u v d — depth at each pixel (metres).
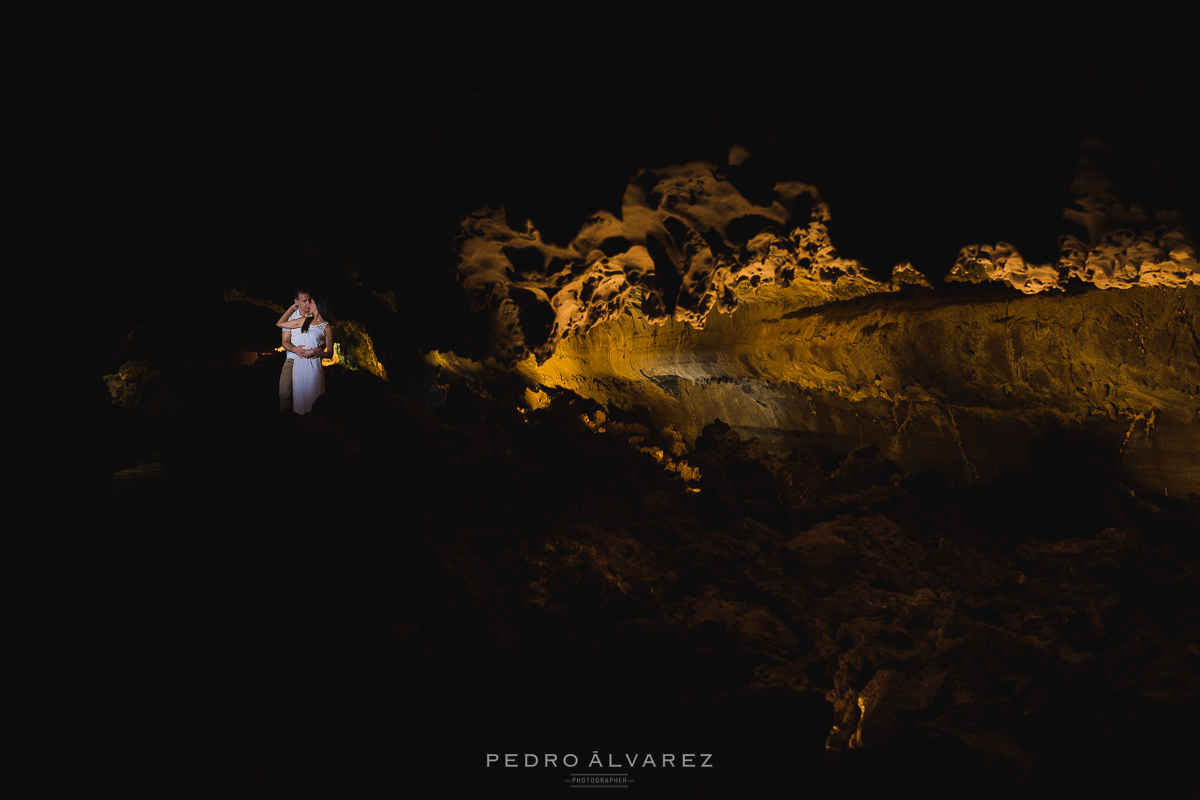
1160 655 3.68
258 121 4.55
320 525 5.32
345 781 3.46
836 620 4.63
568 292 4.57
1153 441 4.93
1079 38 2.78
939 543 5.52
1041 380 5.16
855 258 3.88
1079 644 4.05
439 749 3.56
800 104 3.35
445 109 3.86
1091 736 3.25
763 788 3.32
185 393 11.45
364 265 5.21
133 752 3.44
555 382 10.02
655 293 4.39
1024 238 3.60
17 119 4.63
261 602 4.68
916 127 3.36
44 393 6.09
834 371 6.35
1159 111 2.89
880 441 6.73
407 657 4.00
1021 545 5.01
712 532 5.76
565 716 3.85
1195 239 3.25
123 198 5.64
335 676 4.15
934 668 3.86
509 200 4.03
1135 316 4.51
